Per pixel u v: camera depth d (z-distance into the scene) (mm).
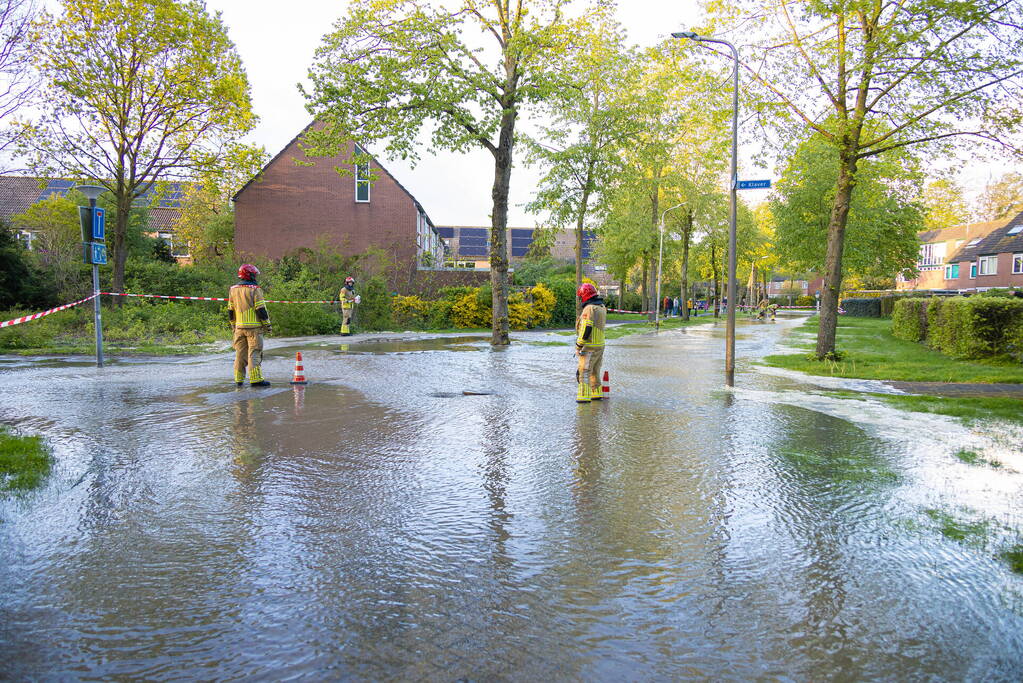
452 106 17328
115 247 23219
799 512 4645
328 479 5328
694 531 4250
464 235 82250
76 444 6324
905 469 5812
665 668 2670
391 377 11812
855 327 31672
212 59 23328
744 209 47375
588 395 9305
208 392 9648
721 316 55531
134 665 2652
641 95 29094
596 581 3486
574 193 27375
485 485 5215
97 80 21344
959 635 2967
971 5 11602
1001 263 50250
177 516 4414
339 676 2582
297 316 21797
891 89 13297
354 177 33656
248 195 33594
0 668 2623
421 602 3221
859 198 28781
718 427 7641
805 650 2822
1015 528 4352
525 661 2705
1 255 20344
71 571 3533
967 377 12047
